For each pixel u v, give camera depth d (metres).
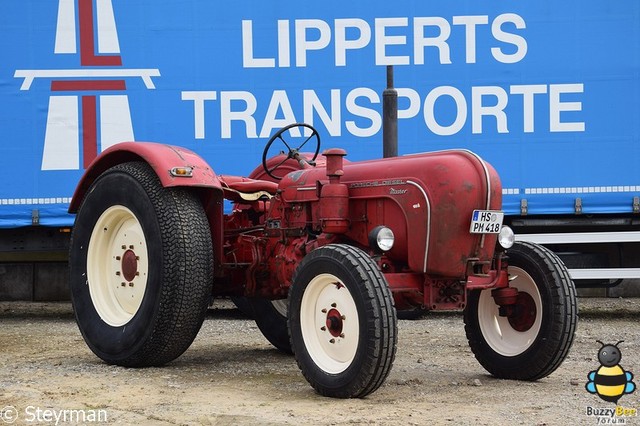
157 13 10.29
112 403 5.15
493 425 4.62
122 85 10.27
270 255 6.57
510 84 10.35
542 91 10.35
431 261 5.56
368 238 5.60
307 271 5.50
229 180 6.98
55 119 10.23
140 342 6.27
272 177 7.07
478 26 10.34
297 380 6.01
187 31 10.31
